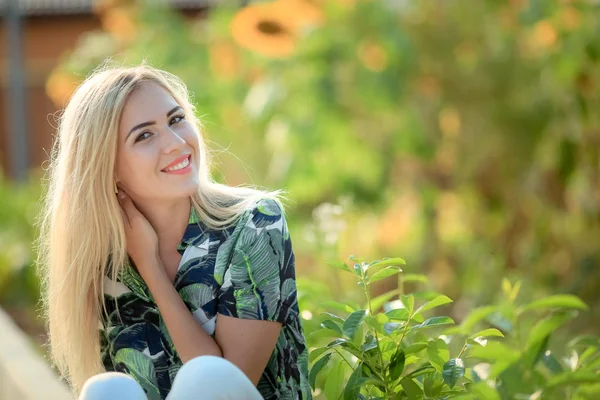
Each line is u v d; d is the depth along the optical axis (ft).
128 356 11.36
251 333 10.76
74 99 11.36
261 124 34.60
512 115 34.42
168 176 11.07
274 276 10.87
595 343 11.95
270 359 11.16
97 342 11.89
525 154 34.50
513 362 11.27
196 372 8.22
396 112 35.01
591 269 26.61
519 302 23.62
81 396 8.39
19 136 74.18
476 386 10.07
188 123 11.36
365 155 34.78
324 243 22.80
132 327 11.42
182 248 11.15
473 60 35.35
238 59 36.58
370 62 34.63
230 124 36.47
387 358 11.43
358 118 35.12
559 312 11.50
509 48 34.86
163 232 11.37
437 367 11.03
